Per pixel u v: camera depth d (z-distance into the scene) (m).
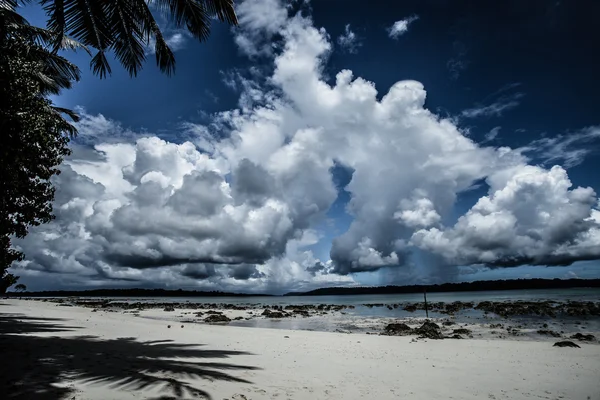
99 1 9.39
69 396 5.64
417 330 21.22
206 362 9.63
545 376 9.35
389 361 11.18
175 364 8.89
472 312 40.22
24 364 7.64
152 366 8.34
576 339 18.03
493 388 8.08
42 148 9.16
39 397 5.50
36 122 8.48
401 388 7.83
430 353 12.88
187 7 9.42
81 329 16.64
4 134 7.99
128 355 9.88
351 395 7.06
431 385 8.20
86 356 9.17
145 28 9.90
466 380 8.79
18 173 9.86
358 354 12.42
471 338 19.34
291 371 9.09
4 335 12.35
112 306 58.09
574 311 35.22
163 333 16.95
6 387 5.88
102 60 10.17
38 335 13.13
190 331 18.45
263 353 12.02
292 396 6.66
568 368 10.41
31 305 42.19
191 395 6.07
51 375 6.83
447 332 21.88
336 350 13.22
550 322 27.88
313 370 9.39
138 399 5.66
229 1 9.04
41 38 13.59
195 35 9.95
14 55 8.88
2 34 9.63
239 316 39.66
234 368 8.98
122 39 10.02
